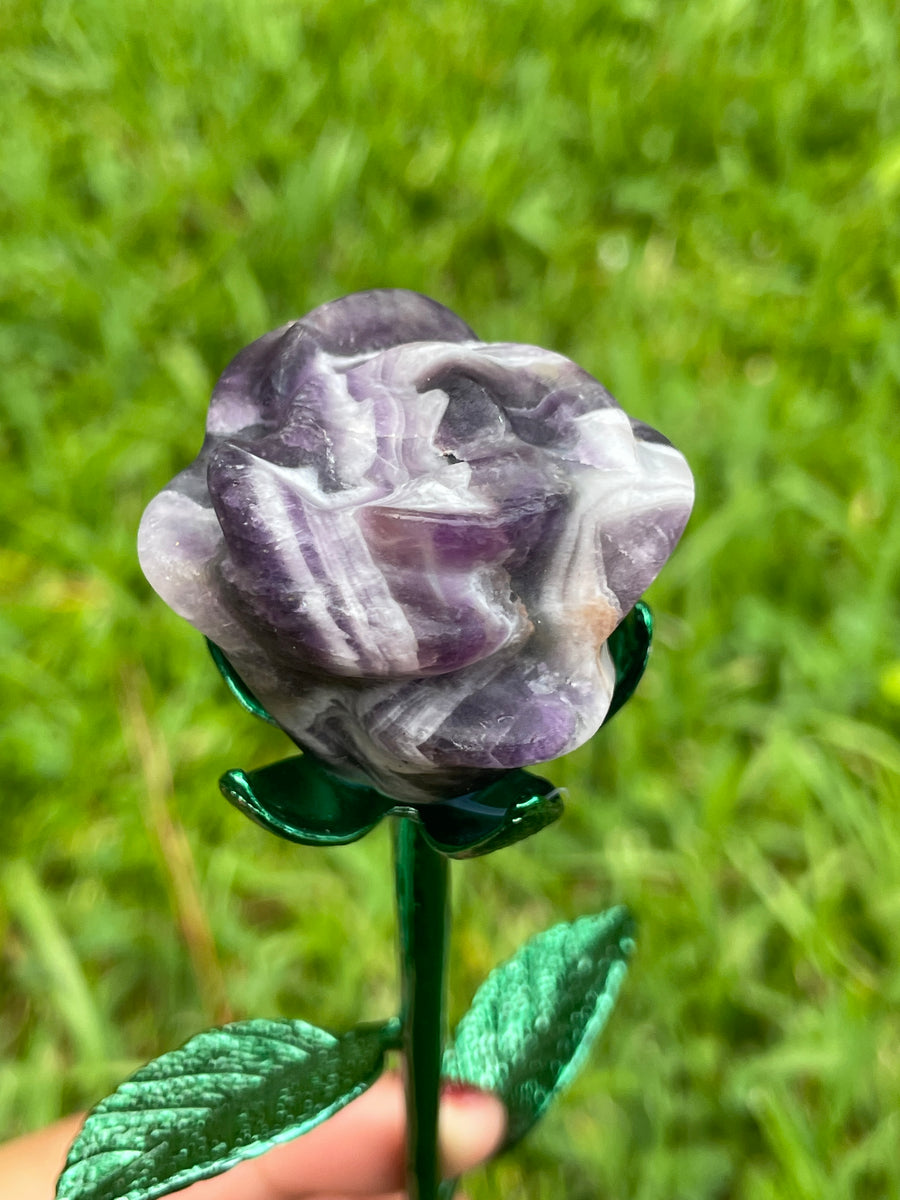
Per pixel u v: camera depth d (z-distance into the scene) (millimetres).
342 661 69
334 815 77
